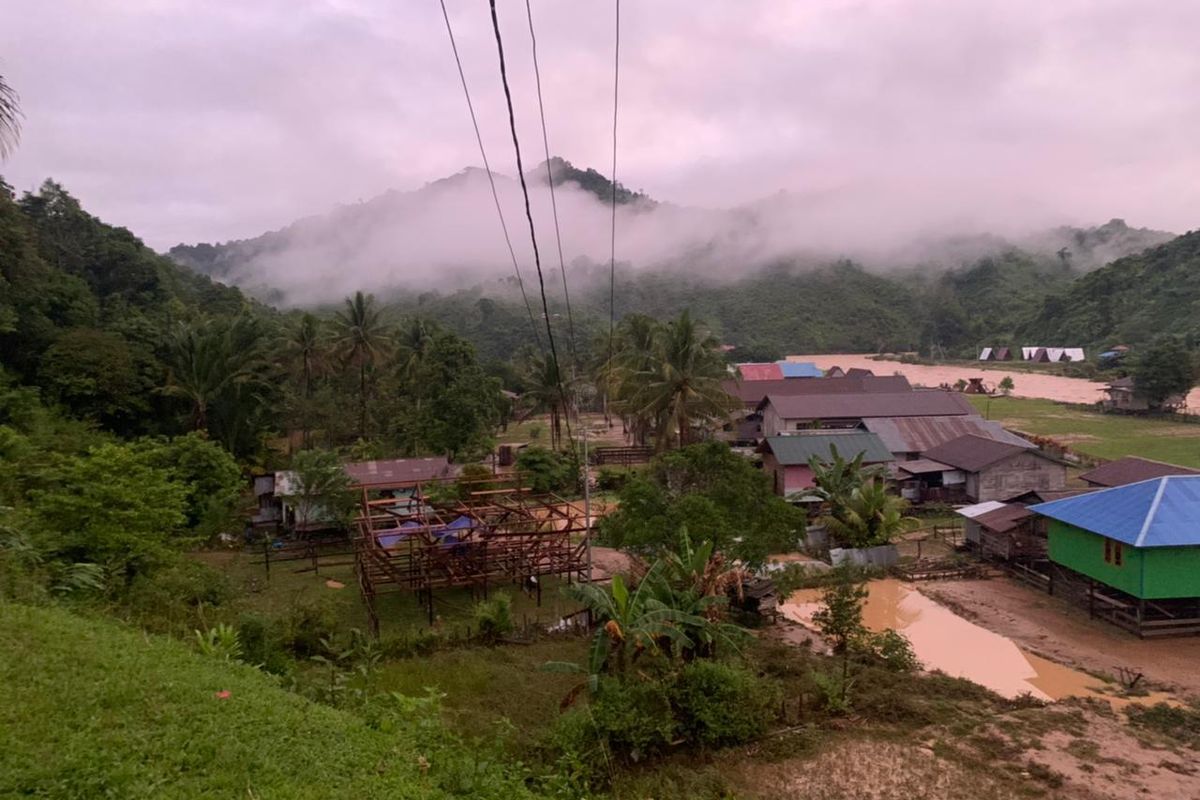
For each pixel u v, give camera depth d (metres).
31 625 10.41
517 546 27.89
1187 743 17.23
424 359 58.69
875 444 43.94
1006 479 41.72
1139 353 103.88
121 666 9.73
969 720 18.33
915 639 24.44
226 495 35.25
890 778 15.66
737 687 17.31
